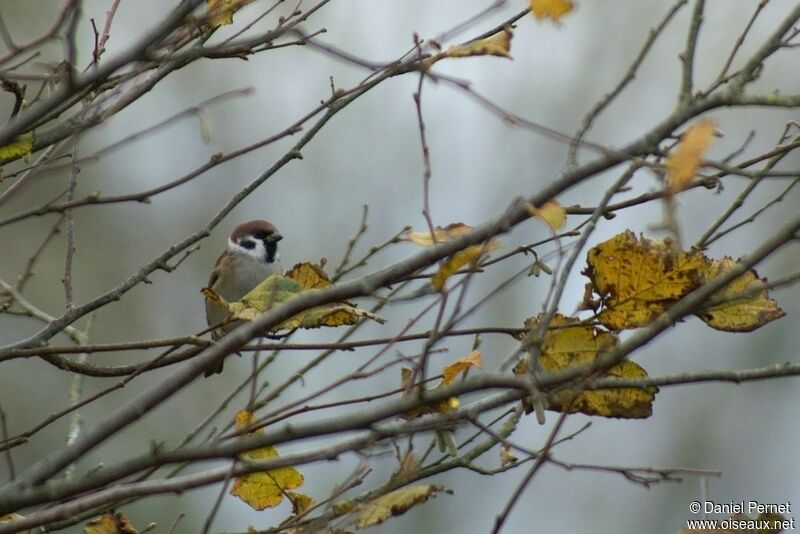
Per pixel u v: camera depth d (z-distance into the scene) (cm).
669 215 425
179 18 421
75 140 563
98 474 430
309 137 594
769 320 505
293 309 459
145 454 432
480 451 555
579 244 450
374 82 570
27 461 1555
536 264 473
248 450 431
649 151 482
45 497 424
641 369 514
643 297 504
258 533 503
